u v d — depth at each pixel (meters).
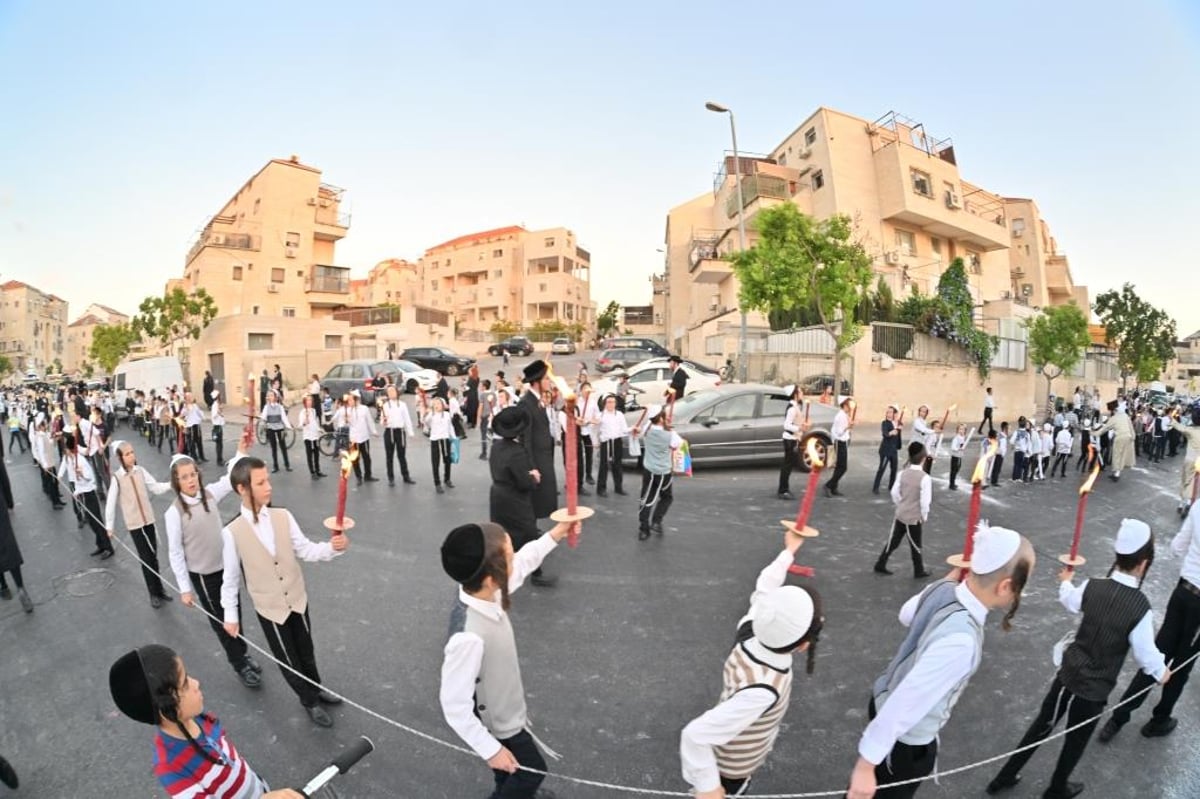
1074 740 3.24
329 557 4.14
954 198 31.92
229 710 4.23
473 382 15.36
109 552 7.70
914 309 20.80
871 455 14.05
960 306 20.64
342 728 4.03
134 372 24.77
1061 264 49.38
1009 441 16.20
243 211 46.03
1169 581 7.01
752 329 26.81
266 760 3.73
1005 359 23.12
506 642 2.61
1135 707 3.87
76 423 8.55
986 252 36.94
